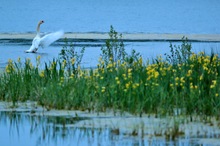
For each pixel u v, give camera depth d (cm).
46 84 2528
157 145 1858
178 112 2189
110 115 2222
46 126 2125
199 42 5003
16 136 2020
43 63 3744
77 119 2191
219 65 2603
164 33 6003
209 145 1852
